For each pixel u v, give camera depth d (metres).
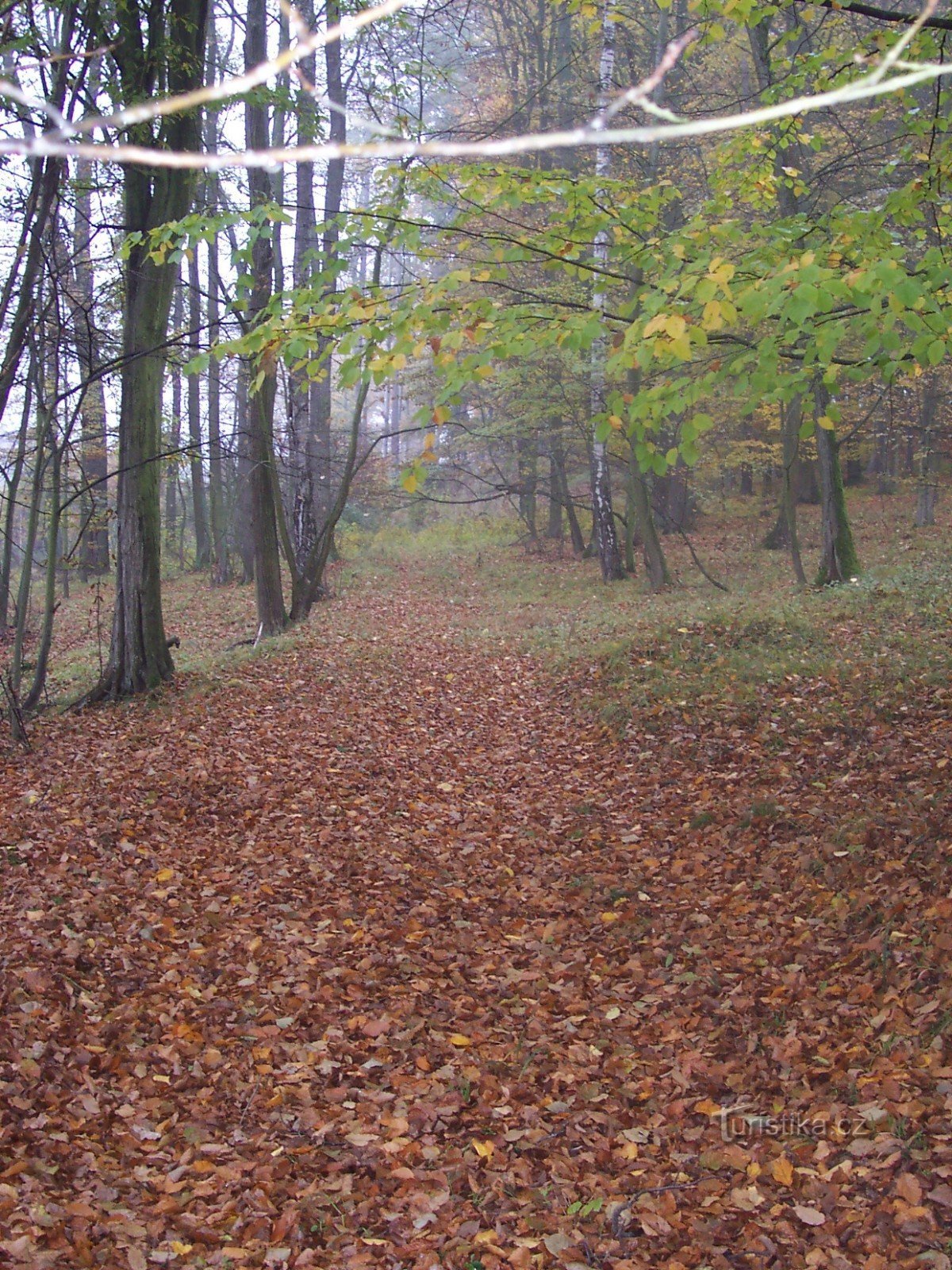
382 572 28.09
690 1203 3.73
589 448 24.38
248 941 6.03
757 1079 4.53
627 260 5.70
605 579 24.12
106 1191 3.69
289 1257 3.46
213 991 5.43
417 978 5.80
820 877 6.46
